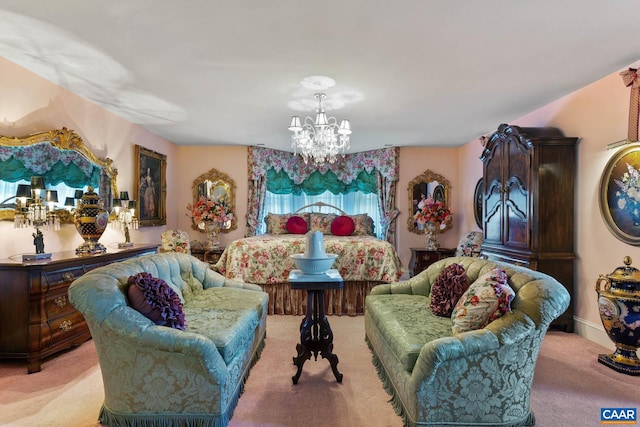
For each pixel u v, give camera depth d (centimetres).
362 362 297
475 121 471
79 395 239
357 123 480
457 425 194
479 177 569
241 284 351
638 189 294
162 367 198
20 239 307
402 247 639
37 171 319
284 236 522
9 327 269
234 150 638
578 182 362
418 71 306
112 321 194
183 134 551
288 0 204
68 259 295
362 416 216
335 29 237
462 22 228
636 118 293
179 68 302
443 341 189
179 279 307
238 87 345
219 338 218
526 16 221
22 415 215
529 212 371
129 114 441
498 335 191
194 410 200
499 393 194
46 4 210
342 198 697
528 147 373
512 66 298
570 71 310
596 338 338
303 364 276
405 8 212
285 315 443
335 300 448
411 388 196
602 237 333
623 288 273
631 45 261
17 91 299
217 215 582
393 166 634
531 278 218
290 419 213
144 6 212
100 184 409
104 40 254
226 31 240
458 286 265
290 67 298
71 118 363
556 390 247
